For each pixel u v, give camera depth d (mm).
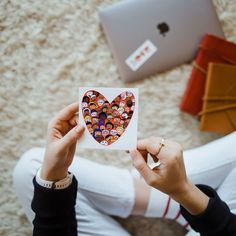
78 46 1006
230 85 931
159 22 968
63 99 1006
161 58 981
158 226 999
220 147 856
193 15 972
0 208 994
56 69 1006
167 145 524
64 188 588
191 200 528
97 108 557
